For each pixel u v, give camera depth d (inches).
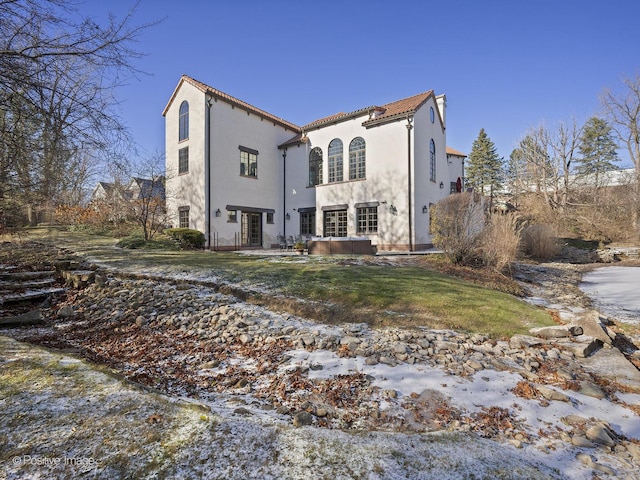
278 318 233.5
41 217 676.1
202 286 306.7
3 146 274.5
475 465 81.6
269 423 99.0
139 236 619.8
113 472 70.9
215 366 165.2
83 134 273.3
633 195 930.7
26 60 228.7
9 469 70.7
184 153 759.1
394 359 169.2
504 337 208.5
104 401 101.2
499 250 450.3
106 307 258.2
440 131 847.1
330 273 350.9
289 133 940.0
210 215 707.4
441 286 321.7
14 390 105.3
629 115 1110.4
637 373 162.4
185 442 82.4
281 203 902.4
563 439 105.7
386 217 717.9
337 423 113.3
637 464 93.6
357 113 757.9
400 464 79.5
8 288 281.3
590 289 424.8
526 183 1315.2
